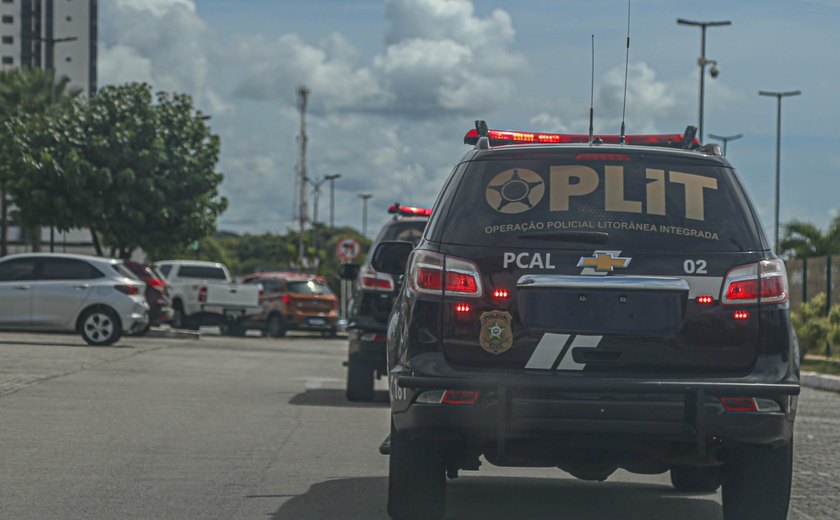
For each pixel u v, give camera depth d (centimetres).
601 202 744
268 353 3034
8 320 2758
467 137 914
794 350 748
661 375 727
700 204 747
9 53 15900
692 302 730
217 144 4838
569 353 725
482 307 733
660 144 947
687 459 766
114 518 850
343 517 877
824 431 1527
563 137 910
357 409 1656
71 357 2347
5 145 4703
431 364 734
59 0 16025
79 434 1293
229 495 954
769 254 746
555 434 719
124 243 4703
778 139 6781
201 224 4766
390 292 1736
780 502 773
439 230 754
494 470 1159
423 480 793
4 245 7044
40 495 931
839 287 3111
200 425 1402
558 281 727
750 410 720
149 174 4694
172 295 4366
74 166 4559
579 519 902
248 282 4769
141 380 1964
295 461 1146
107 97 4759
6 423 1373
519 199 748
